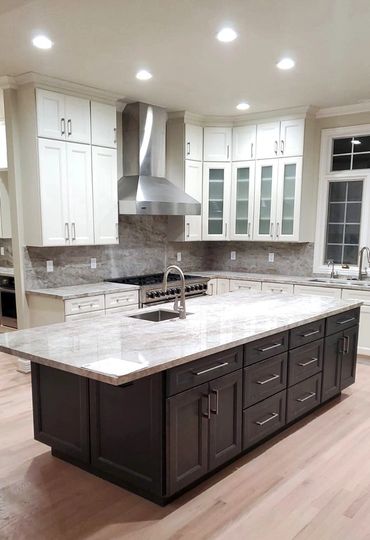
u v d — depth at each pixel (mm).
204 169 5719
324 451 2922
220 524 2188
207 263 6488
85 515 2246
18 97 4117
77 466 2688
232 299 3795
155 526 2164
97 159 4555
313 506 2342
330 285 4848
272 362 2893
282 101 4852
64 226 4312
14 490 2453
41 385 2723
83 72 3887
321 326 3373
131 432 2328
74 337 2477
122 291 4523
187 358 2166
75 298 4090
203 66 3715
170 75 3959
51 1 2564
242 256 6188
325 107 5113
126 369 1931
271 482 2553
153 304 4863
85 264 4887
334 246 5523
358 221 5305
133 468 2354
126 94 4602
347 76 3947
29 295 4340
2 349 2287
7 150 4203
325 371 3500
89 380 2473
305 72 3848
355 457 2854
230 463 2744
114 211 4785
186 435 2311
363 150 5160
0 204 5387
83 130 4395
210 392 2414
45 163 4102
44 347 2266
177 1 2570
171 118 5492
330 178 5375
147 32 3023
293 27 2936
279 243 5828
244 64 3654
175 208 4922
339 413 3525
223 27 2943
